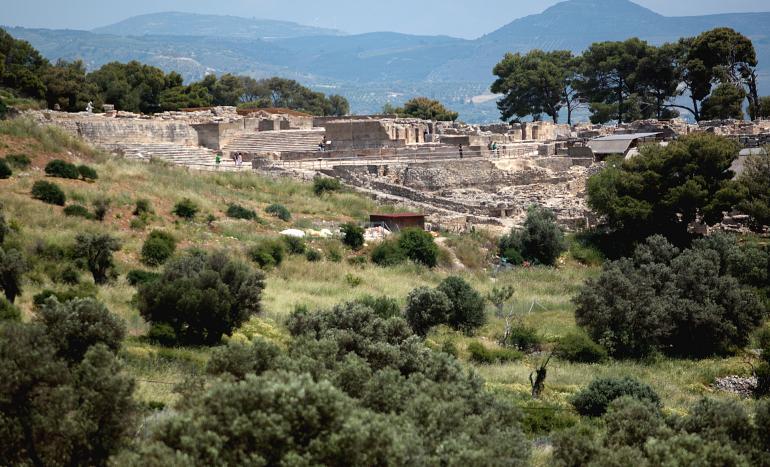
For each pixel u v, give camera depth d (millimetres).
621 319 97688
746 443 55062
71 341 55094
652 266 108062
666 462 47906
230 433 39531
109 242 90625
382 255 121188
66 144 132500
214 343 77438
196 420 40844
